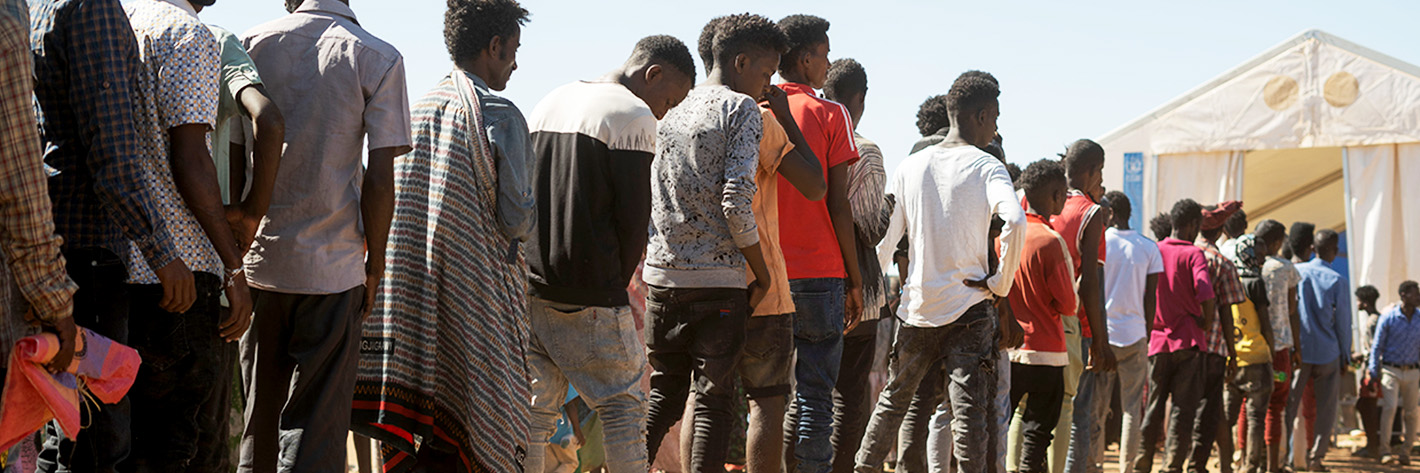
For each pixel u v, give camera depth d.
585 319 3.89
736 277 4.07
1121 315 7.39
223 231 2.96
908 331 5.21
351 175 3.41
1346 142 13.07
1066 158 6.71
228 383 3.31
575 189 3.88
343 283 3.36
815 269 4.50
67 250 2.80
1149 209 13.87
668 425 4.31
